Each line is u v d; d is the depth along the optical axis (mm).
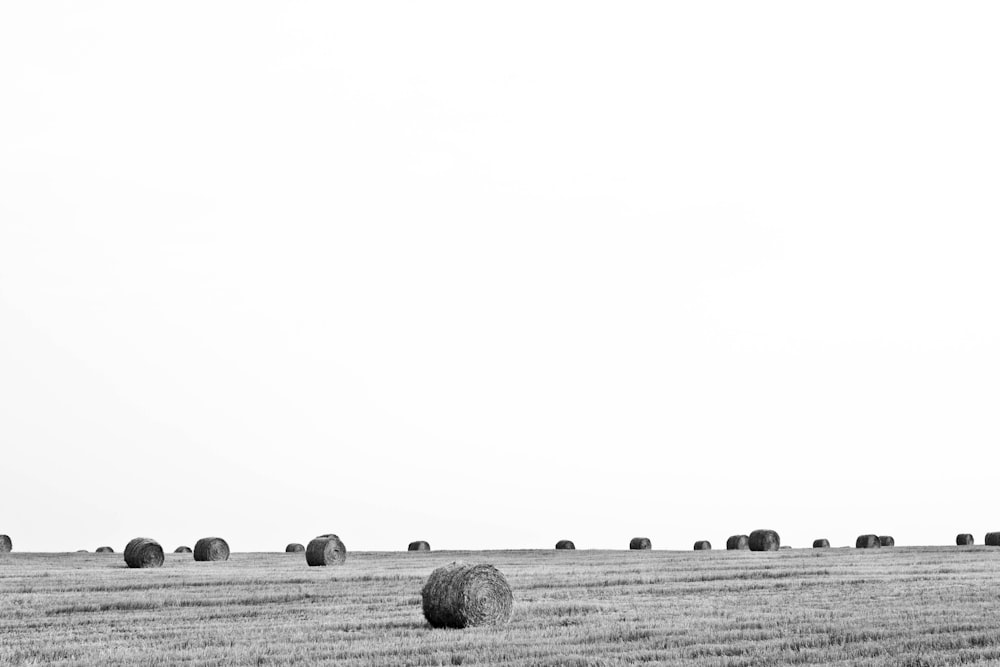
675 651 17484
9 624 22156
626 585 30297
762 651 17375
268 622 22391
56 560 51312
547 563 43781
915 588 27844
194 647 18688
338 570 39469
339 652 17828
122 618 23094
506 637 19688
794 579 31375
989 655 16625
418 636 20078
